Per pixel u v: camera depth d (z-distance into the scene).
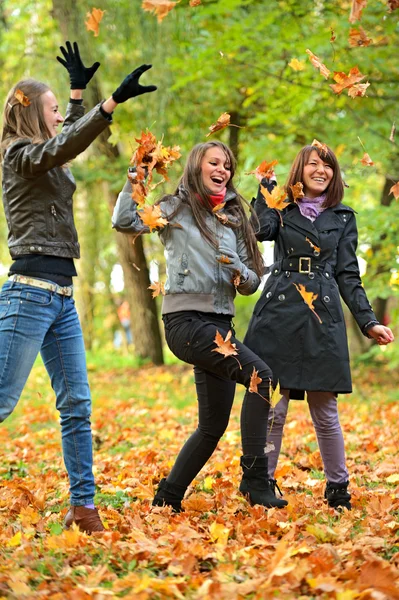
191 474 5.59
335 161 6.04
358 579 3.88
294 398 6.00
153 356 22.67
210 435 5.54
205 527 5.16
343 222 6.04
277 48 13.37
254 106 16.95
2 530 4.98
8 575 3.90
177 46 16.50
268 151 16.80
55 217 4.88
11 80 20.25
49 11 17.75
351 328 22.58
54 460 8.75
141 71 4.48
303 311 5.77
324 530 4.80
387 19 12.07
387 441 9.45
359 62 12.95
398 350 16.08
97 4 16.56
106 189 19.83
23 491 6.16
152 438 10.42
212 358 5.20
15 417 13.56
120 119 17.70
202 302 5.30
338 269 5.95
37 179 4.78
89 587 3.87
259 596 3.61
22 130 4.91
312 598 3.66
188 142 17.42
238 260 5.35
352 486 6.66
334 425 5.89
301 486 6.82
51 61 19.34
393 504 5.78
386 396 15.59
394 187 5.46
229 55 13.80
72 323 5.05
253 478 5.39
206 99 17.03
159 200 5.44
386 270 14.71
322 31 12.77
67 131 4.55
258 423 5.30
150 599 3.71
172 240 5.38
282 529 4.94
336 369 5.73
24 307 4.79
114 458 8.65
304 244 5.89
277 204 5.36
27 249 4.83
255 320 5.94
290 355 5.73
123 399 15.88
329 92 13.65
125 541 4.79
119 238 21.94
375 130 14.39
